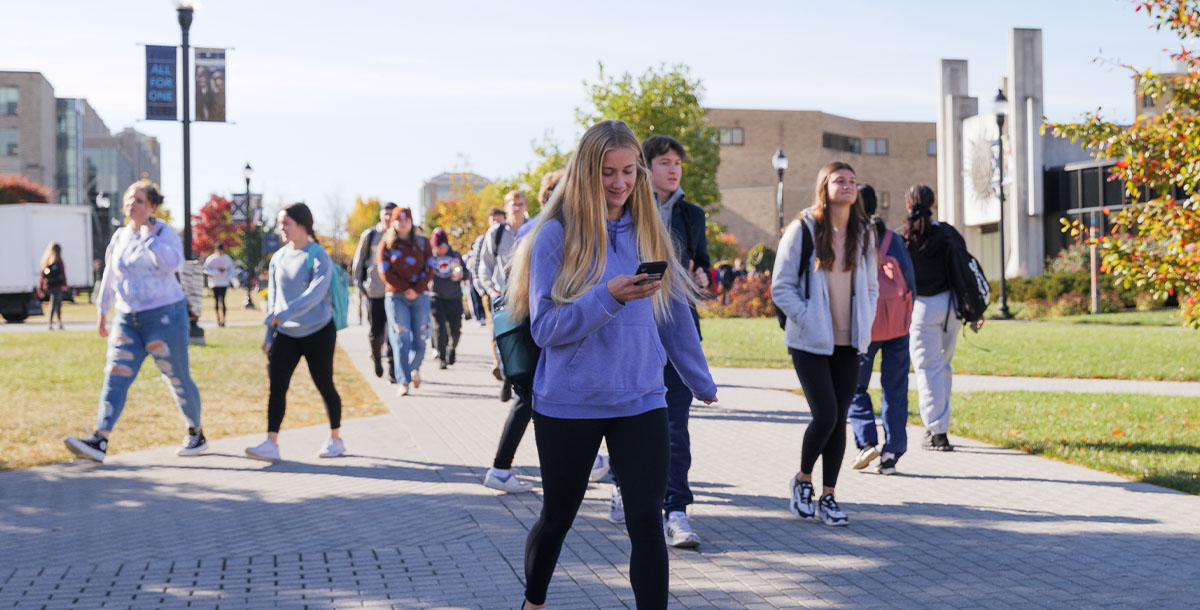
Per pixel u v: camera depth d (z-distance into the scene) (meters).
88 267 39.28
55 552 5.01
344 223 83.75
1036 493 6.18
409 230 11.39
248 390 11.99
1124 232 8.88
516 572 4.66
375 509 5.92
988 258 43.66
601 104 42.97
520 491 6.38
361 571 4.68
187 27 19.73
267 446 7.39
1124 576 4.45
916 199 7.57
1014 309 29.98
